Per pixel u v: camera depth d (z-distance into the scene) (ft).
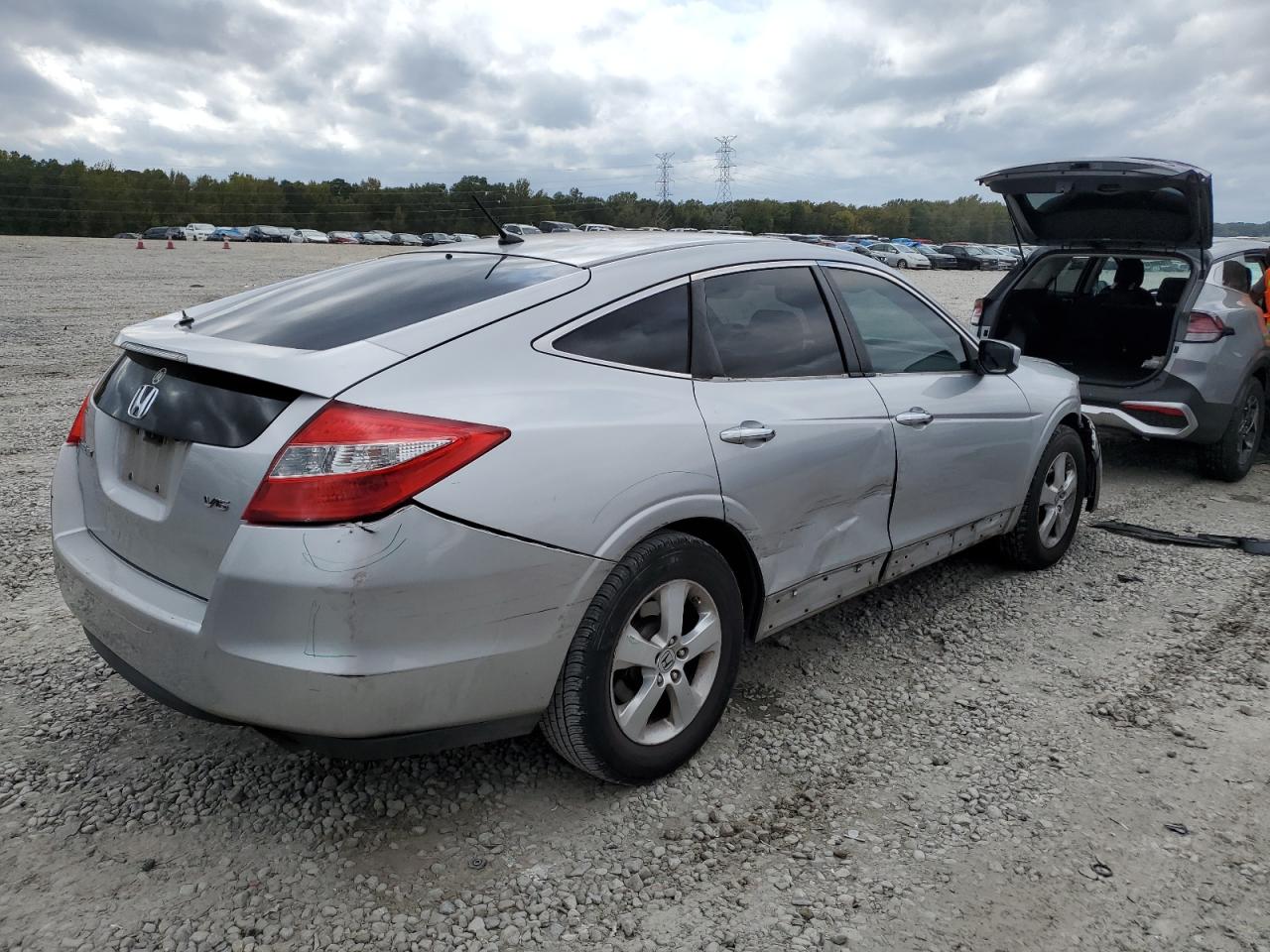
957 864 8.43
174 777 9.32
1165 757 10.29
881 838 8.76
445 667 7.57
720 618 9.59
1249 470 23.62
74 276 83.05
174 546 7.83
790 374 10.71
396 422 7.36
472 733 8.09
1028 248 24.95
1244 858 8.61
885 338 12.29
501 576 7.70
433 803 9.05
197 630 7.44
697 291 10.03
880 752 10.25
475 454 7.59
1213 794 9.60
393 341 8.04
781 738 10.46
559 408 8.28
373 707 7.34
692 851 8.51
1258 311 22.25
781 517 10.16
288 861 8.17
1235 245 23.52
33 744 9.81
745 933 7.52
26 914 7.42
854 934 7.54
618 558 8.42
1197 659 12.72
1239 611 14.43
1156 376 20.97
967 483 13.30
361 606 7.16
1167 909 7.93
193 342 8.46
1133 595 15.01
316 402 7.41
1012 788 9.62
